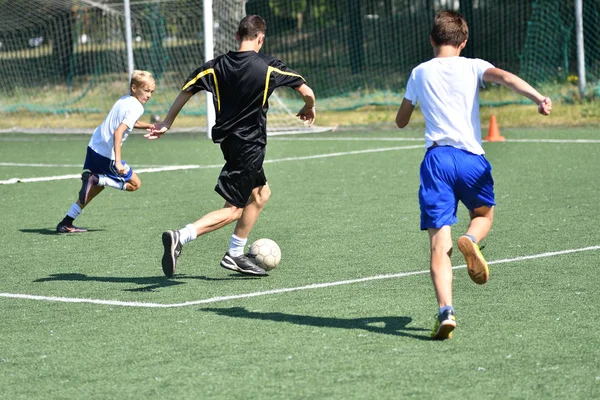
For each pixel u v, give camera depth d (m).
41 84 47.34
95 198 18.69
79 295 10.38
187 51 42.97
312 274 11.16
